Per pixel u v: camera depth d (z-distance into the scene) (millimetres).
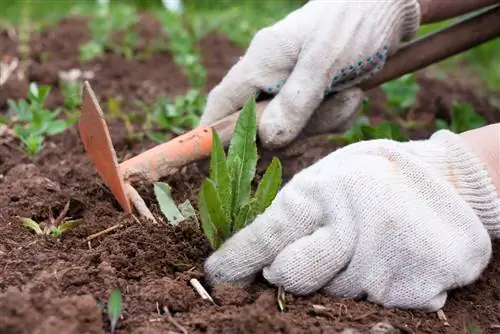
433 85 1381
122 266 812
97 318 739
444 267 776
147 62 1426
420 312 788
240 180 821
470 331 777
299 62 892
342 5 893
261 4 2318
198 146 890
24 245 833
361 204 779
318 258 779
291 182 812
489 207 799
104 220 875
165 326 757
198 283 798
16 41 1525
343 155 815
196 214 881
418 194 791
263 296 774
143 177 885
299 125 894
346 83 919
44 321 731
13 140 1061
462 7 952
